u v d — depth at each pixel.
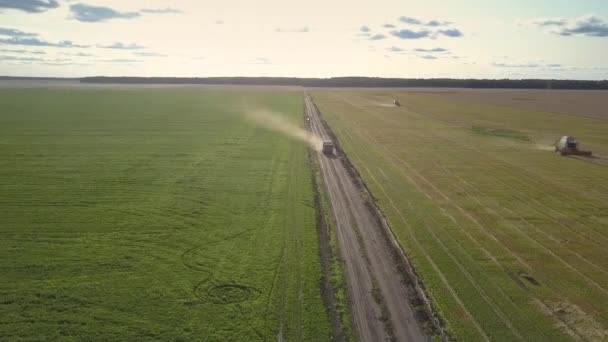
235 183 38.38
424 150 55.38
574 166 46.62
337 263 23.34
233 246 25.17
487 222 29.61
